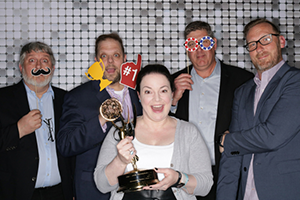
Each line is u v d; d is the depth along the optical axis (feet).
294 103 6.14
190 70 9.65
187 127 5.70
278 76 6.64
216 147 8.57
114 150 5.54
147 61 11.09
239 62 11.19
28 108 8.05
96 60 8.37
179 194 5.32
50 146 8.08
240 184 6.98
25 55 8.09
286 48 11.18
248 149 6.42
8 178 7.47
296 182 6.04
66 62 10.94
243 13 11.21
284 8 11.25
